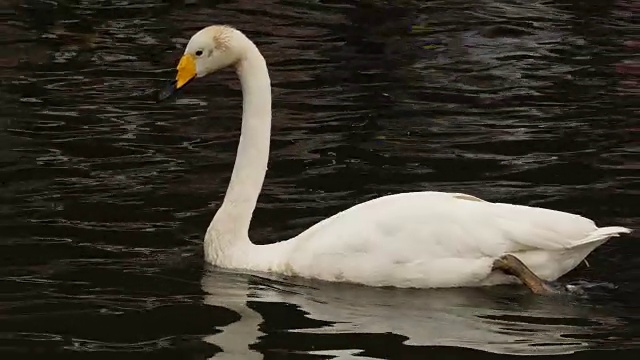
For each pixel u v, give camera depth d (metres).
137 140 16.12
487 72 19.98
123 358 9.78
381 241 11.45
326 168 15.05
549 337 10.29
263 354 9.85
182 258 12.23
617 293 11.34
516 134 16.48
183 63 12.06
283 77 19.72
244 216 12.09
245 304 11.02
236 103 18.03
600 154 15.51
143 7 24.72
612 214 13.34
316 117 17.42
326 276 11.62
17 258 12.04
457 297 11.23
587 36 22.56
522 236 11.34
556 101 18.20
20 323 10.49
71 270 11.79
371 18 24.08
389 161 15.31
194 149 15.81
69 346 10.02
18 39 21.77
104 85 18.95
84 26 22.95
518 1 25.94
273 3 25.30
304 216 13.38
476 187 14.30
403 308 10.95
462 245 11.34
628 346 10.09
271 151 15.74
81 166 15.00
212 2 25.30
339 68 20.33
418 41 22.25
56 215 13.28
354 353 9.88
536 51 21.44
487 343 10.13
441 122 17.14
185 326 10.48
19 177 14.51
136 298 11.14
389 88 19.05
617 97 18.38
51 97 18.17
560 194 13.98
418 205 11.55
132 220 13.24
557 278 11.66
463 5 25.42
